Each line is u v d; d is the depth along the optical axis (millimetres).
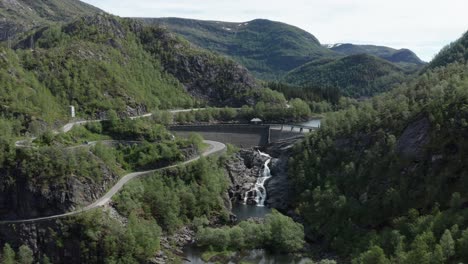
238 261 133125
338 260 131000
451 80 172750
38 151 144625
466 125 142000
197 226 153750
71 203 137375
